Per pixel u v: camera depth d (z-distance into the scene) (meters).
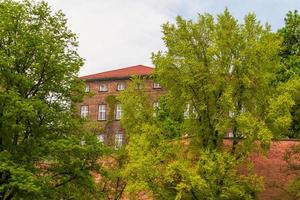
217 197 25.47
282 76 43.88
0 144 26.91
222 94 27.73
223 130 27.06
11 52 27.53
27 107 25.17
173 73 28.77
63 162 27.47
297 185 28.95
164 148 26.52
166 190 26.47
